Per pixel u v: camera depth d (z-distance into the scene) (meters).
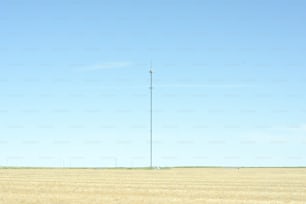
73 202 45.97
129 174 109.88
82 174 109.44
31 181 75.81
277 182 76.31
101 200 47.25
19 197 49.72
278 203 45.91
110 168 157.00
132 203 45.22
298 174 115.50
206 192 55.31
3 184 67.50
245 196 51.44
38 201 46.66
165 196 51.06
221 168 183.38
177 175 105.44
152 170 145.12
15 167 165.12
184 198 49.16
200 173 119.88
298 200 48.44
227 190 58.56
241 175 108.12
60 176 96.44
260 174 114.19
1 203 45.41
